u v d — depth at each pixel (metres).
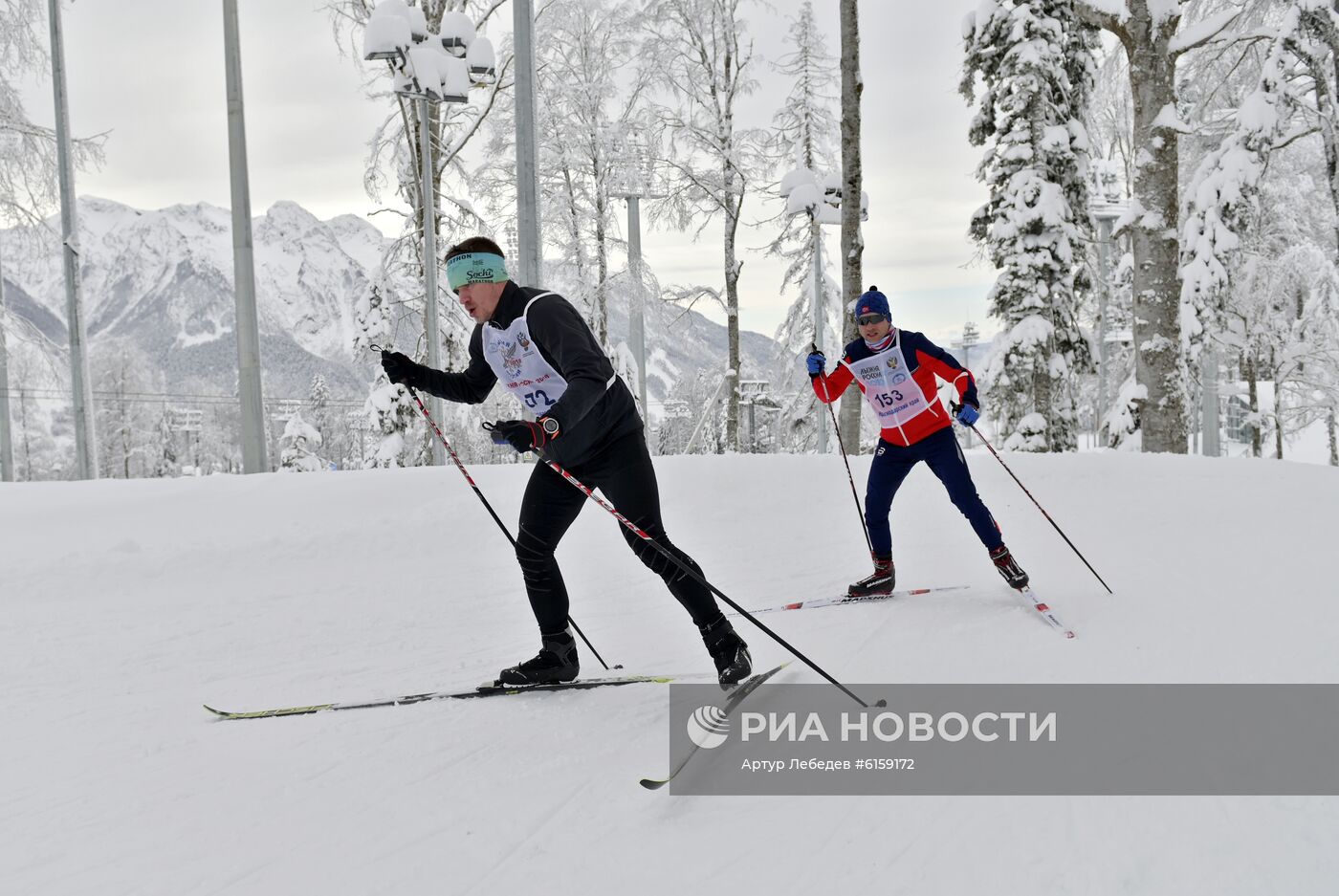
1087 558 5.07
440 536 5.99
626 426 2.76
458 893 1.68
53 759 2.47
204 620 4.24
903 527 6.48
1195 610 3.66
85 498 6.77
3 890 1.74
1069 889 1.61
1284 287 22.25
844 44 12.21
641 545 2.74
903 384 4.02
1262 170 12.52
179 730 2.71
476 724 2.66
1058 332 15.55
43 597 4.71
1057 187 15.09
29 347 15.36
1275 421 25.33
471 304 2.77
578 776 2.23
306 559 5.55
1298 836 1.76
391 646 3.76
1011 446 15.52
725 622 2.75
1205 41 11.59
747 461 8.15
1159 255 11.94
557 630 2.98
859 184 12.38
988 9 15.18
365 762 2.37
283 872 1.78
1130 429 14.30
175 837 1.96
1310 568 4.41
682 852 1.82
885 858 1.77
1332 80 12.39
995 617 3.73
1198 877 1.63
